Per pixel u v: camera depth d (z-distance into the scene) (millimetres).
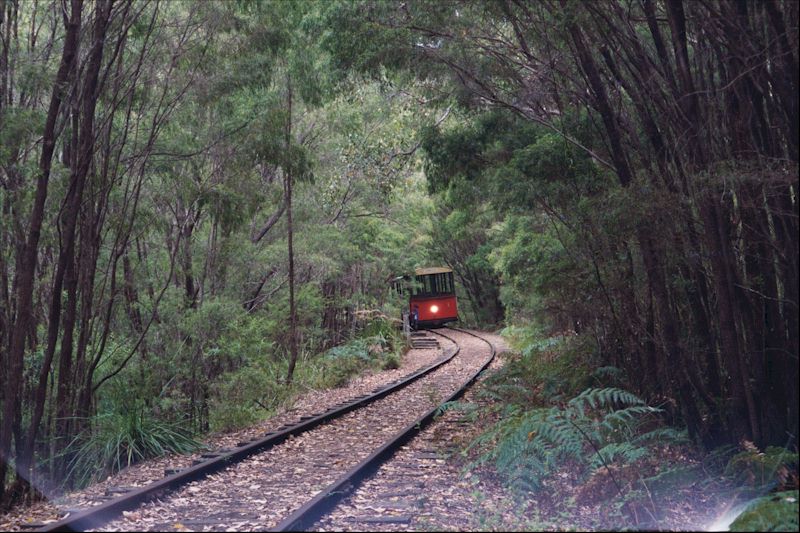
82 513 6148
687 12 7332
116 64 11586
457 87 11938
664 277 7848
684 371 7715
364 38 11086
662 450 7535
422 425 11328
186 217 14320
